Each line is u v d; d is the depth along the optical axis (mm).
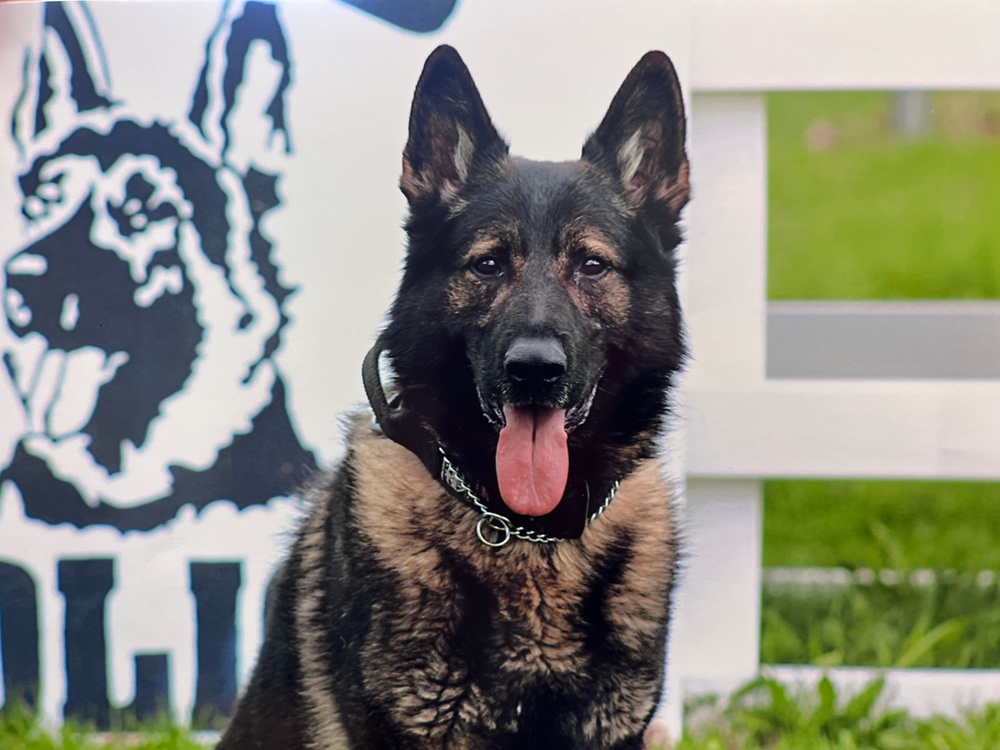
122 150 3244
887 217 11297
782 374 3613
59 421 3281
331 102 3223
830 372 3662
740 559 3455
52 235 3260
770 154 14320
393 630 2582
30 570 3303
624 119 2756
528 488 2576
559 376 2453
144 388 3285
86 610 3316
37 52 3217
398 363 2734
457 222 2666
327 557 2789
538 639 2611
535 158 3238
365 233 3254
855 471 3359
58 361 3277
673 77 2756
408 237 2766
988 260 9305
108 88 3229
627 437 2779
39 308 3270
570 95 3219
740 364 3352
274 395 3283
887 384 3330
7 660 3318
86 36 3215
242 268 3264
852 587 4176
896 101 14883
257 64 3221
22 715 3312
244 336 3277
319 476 3188
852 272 9117
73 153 3244
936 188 12305
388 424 2742
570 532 2662
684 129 2783
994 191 12023
